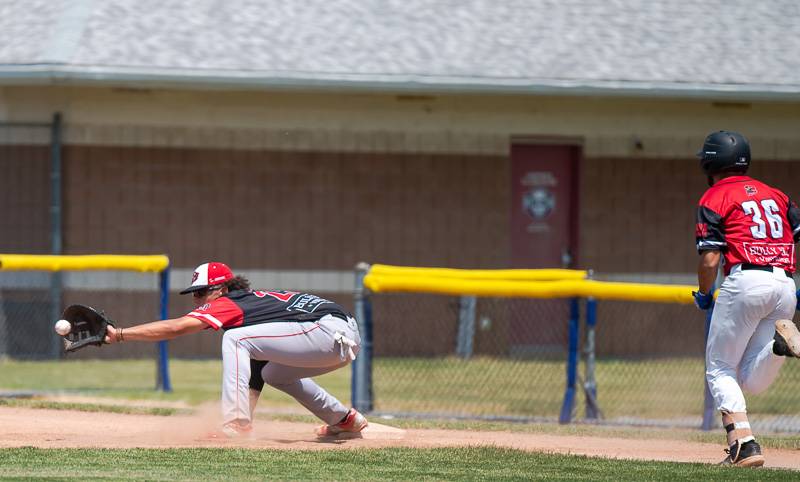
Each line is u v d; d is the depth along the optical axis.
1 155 51.59
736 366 25.48
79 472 22.14
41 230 51.56
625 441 31.45
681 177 54.34
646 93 50.78
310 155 52.62
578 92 50.53
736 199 25.06
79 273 51.34
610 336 53.12
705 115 54.41
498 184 53.41
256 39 51.44
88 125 51.78
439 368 47.84
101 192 51.81
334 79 49.53
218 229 52.31
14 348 50.84
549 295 35.66
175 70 48.94
